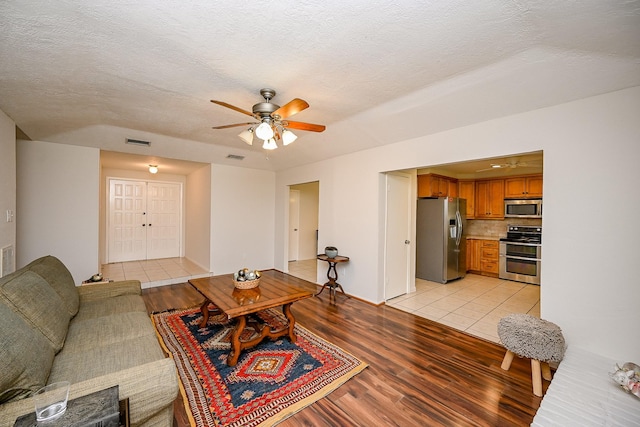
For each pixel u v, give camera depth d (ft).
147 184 21.21
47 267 7.19
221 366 7.29
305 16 4.75
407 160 11.05
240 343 7.61
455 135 9.45
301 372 7.03
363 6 4.50
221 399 6.01
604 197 6.53
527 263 16.31
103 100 8.55
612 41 5.14
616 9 4.31
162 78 7.09
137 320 7.00
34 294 5.42
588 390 5.15
